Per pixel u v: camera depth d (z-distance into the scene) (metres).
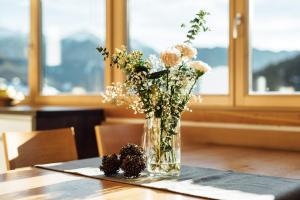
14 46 3.87
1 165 2.97
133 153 1.58
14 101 3.44
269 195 1.26
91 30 3.33
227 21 2.56
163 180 1.48
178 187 1.37
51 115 2.80
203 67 1.48
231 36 2.53
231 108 2.52
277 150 2.26
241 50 2.49
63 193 1.30
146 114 1.55
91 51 3.33
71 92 3.48
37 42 3.66
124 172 1.53
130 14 3.07
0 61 3.95
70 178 1.52
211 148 2.33
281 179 1.49
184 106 1.53
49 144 1.98
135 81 1.50
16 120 2.91
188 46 1.48
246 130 2.42
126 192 1.31
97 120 3.03
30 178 1.51
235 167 1.75
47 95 3.56
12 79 3.88
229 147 2.38
